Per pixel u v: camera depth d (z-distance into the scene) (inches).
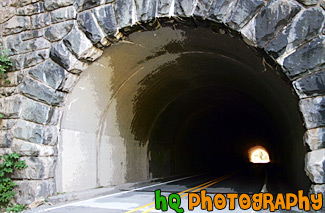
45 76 324.8
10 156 308.8
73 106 359.9
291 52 243.8
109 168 439.8
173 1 285.9
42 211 274.4
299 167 366.0
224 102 751.7
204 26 288.2
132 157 516.7
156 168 621.6
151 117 566.6
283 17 248.1
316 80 234.8
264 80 380.5
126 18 300.4
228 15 265.3
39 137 318.0
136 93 468.1
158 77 468.8
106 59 357.7
